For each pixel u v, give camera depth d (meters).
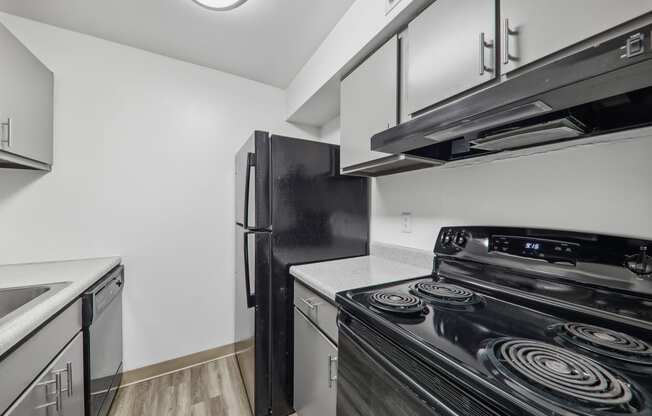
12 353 0.75
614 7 0.60
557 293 0.86
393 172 1.64
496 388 0.49
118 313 1.72
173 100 2.01
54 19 1.58
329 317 1.13
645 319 0.69
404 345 0.70
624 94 0.71
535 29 0.73
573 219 0.92
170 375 1.95
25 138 1.36
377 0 1.26
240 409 1.60
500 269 1.03
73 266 1.50
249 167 1.56
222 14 1.55
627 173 0.81
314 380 1.26
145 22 1.62
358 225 1.83
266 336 1.49
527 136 0.87
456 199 1.34
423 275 1.32
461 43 0.91
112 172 1.82
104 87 1.79
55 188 1.65
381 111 1.32
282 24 1.63
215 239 2.17
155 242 1.96
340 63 1.57
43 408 0.89
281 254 1.52
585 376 0.52
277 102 2.45
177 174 2.03
